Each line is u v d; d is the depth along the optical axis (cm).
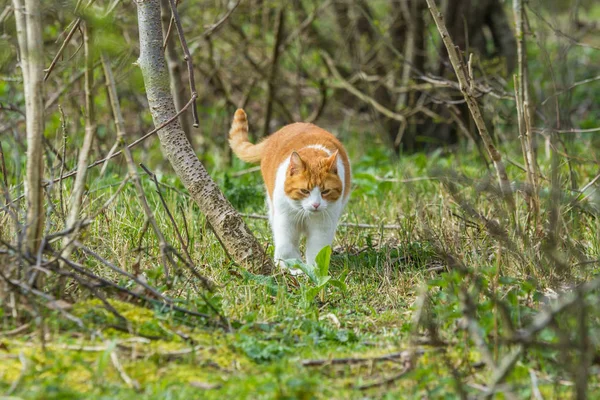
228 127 1923
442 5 1914
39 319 682
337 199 1088
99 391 633
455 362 702
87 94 751
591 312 712
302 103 2192
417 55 1983
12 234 864
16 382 623
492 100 1773
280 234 1098
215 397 634
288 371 684
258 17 2030
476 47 1922
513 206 952
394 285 959
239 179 1584
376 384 668
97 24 722
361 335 798
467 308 643
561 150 1278
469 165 1653
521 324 748
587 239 1038
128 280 867
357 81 2053
